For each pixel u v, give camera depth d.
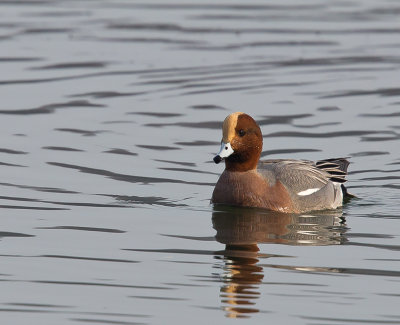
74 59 24.69
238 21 28.84
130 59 24.81
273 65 24.59
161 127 19.59
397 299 10.81
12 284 11.19
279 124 19.88
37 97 21.56
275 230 13.69
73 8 30.20
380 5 31.25
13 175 16.30
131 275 11.52
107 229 13.50
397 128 19.70
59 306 10.57
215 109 20.91
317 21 29.02
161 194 15.59
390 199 15.73
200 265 11.91
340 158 16.55
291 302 10.70
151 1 31.20
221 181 15.15
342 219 14.46
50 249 12.50
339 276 11.54
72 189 15.63
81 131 19.19
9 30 27.27
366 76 23.73
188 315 10.34
